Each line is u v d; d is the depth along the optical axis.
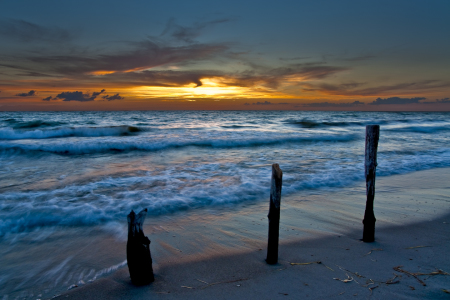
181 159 10.53
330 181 7.27
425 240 3.80
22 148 11.76
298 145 14.67
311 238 3.90
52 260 3.43
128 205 5.39
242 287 2.72
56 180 7.29
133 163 9.73
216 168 8.78
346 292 2.62
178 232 4.21
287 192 6.36
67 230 4.33
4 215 4.79
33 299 2.65
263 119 45.22
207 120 41.56
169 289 2.71
